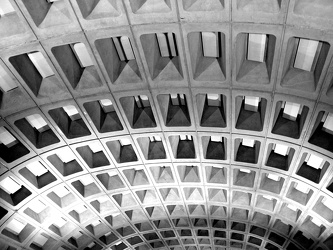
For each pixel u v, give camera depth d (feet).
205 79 46.88
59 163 66.74
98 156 68.90
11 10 40.01
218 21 38.17
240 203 79.05
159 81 48.21
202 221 95.55
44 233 81.25
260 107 53.83
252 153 63.52
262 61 44.96
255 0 35.83
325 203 65.16
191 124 56.90
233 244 108.47
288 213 74.64
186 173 75.41
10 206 67.92
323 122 50.93
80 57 48.08
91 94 50.62
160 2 38.09
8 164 59.21
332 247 71.67
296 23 35.58
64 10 39.45
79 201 77.20
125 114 55.72
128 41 46.19
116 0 38.24
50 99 50.24
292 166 58.80
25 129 56.03
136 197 81.35
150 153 68.13
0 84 47.70
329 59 37.47
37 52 45.85
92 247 100.17
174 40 45.75
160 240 106.11
